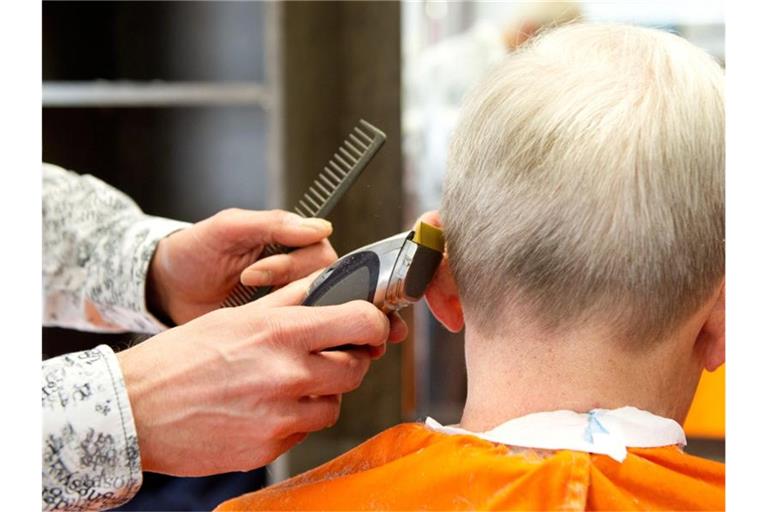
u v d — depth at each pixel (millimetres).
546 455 621
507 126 632
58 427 719
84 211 1163
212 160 1711
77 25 1686
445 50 1539
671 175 610
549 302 631
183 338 745
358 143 916
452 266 680
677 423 652
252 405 721
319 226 895
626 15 1352
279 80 1470
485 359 669
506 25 1484
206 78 1729
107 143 1686
